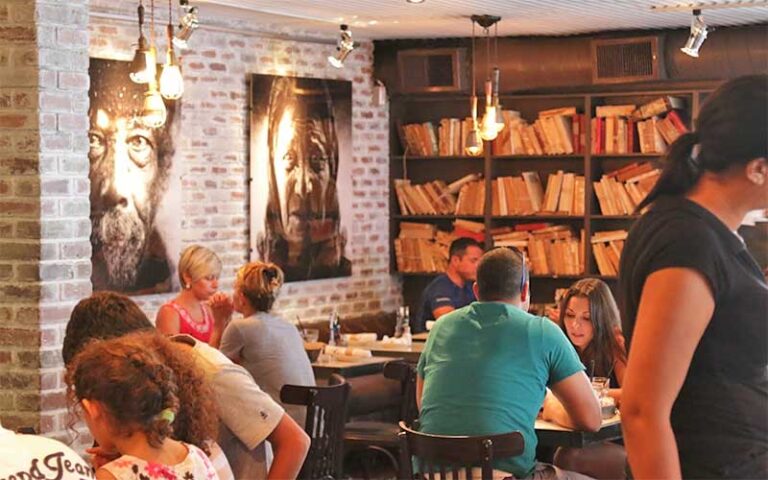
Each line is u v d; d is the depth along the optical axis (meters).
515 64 10.23
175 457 3.08
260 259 9.69
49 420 6.04
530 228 10.62
